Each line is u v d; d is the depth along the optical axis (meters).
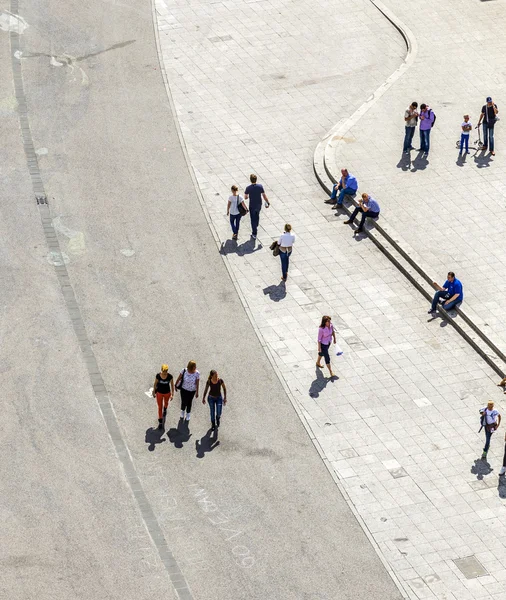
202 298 37.09
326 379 34.25
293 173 42.94
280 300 37.19
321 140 44.50
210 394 31.77
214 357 34.84
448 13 52.41
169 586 27.86
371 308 36.97
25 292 36.75
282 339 35.66
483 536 29.55
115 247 39.00
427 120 42.72
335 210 41.16
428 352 35.34
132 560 28.45
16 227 39.53
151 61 48.88
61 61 48.47
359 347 35.44
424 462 31.62
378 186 41.81
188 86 47.50
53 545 28.69
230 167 43.12
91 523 29.34
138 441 31.84
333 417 32.94
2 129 44.38
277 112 46.12
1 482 30.28
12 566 28.05
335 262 38.84
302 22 51.75
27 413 32.44
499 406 33.47
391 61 49.34
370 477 31.14
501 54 49.62
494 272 37.88
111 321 35.91
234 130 45.09
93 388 33.44
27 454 31.17
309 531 29.52
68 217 40.19
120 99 46.53
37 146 43.66
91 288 37.16
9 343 34.75
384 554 29.02
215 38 50.50
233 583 28.05
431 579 28.41
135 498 30.12
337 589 28.06
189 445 31.83
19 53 48.69
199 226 40.19
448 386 34.12
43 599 27.27
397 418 32.97
